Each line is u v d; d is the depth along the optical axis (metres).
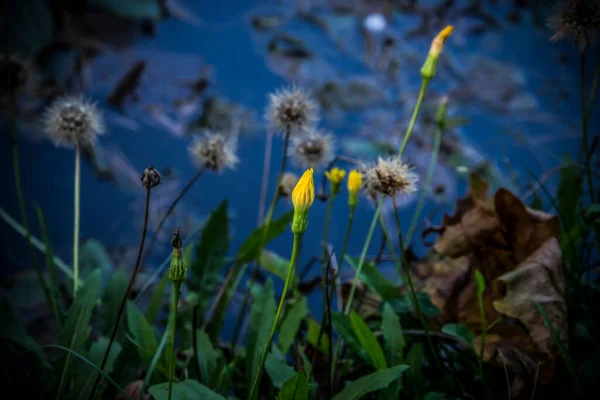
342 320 0.54
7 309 0.56
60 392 0.52
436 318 0.58
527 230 0.57
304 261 0.93
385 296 0.58
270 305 0.56
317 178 1.06
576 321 0.55
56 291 0.58
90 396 0.51
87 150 1.12
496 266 0.58
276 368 0.52
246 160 1.21
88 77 1.39
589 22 0.53
